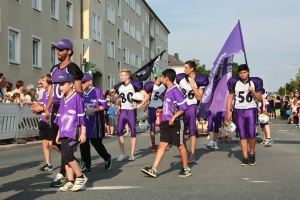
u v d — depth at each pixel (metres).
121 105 9.48
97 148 7.79
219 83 10.91
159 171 7.79
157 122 11.41
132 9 49.28
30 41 21.62
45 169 7.97
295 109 26.39
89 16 30.94
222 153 10.65
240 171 7.67
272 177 6.98
